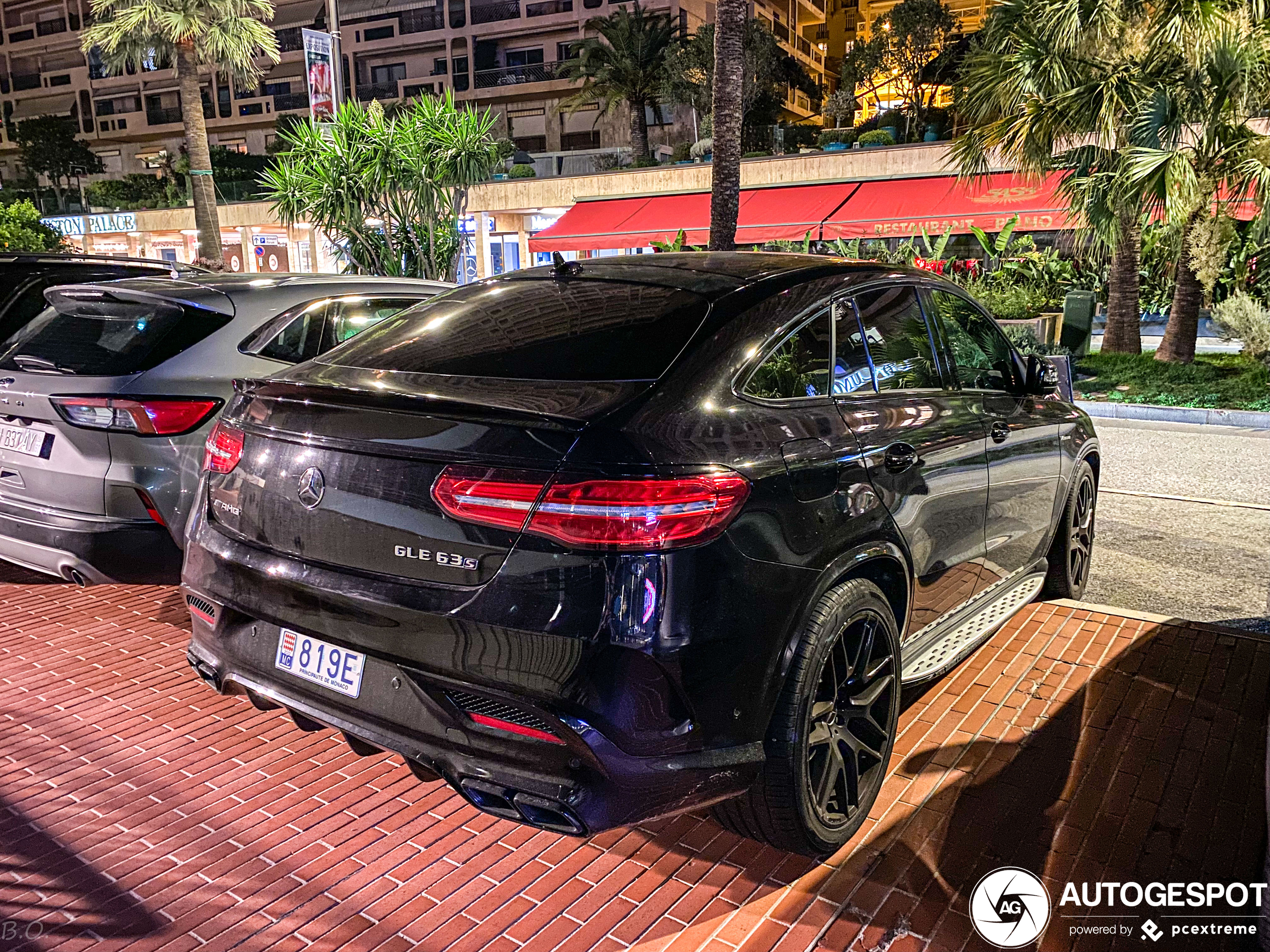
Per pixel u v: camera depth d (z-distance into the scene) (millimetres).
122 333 3803
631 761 1952
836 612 2361
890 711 2697
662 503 1961
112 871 2408
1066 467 4059
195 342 3779
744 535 2111
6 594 4504
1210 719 3248
